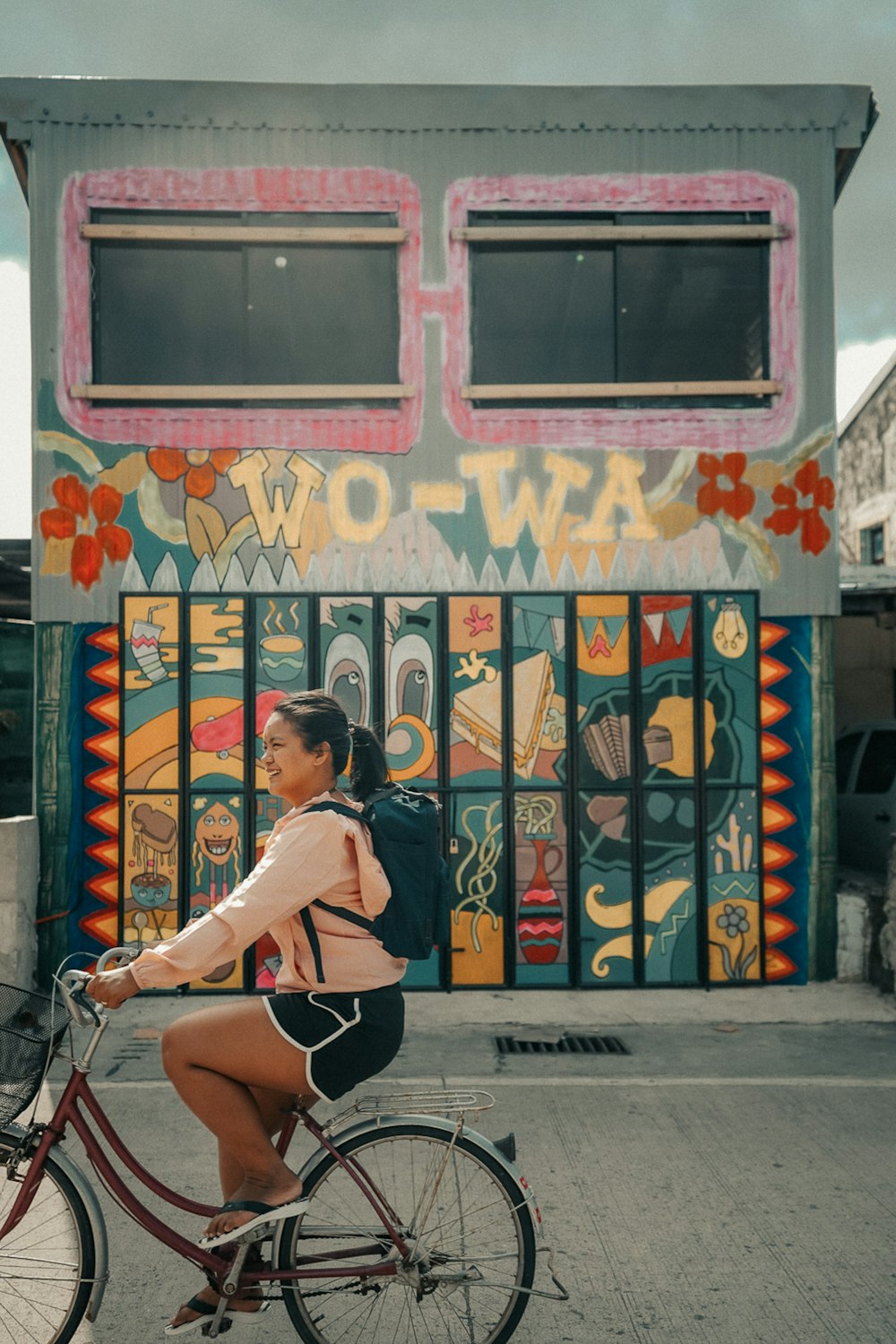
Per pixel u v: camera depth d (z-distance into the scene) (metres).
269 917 2.66
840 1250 3.64
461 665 7.52
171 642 7.44
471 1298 2.98
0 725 9.05
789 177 7.73
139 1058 5.95
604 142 7.68
